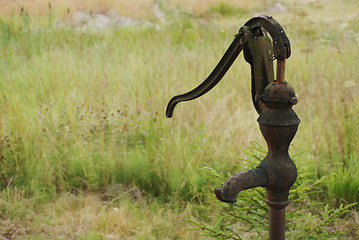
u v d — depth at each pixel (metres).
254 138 4.63
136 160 4.52
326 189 4.28
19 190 4.09
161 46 8.13
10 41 8.54
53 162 4.45
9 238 3.55
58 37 9.13
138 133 5.04
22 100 5.39
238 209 2.98
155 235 3.65
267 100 1.47
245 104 5.44
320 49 7.69
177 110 5.17
